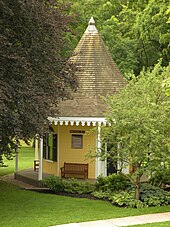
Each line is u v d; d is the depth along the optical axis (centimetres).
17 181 2356
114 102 1727
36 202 1714
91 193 1873
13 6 1558
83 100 2300
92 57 2462
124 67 3769
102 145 1816
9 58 1476
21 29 1620
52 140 2447
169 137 1661
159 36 3472
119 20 4541
